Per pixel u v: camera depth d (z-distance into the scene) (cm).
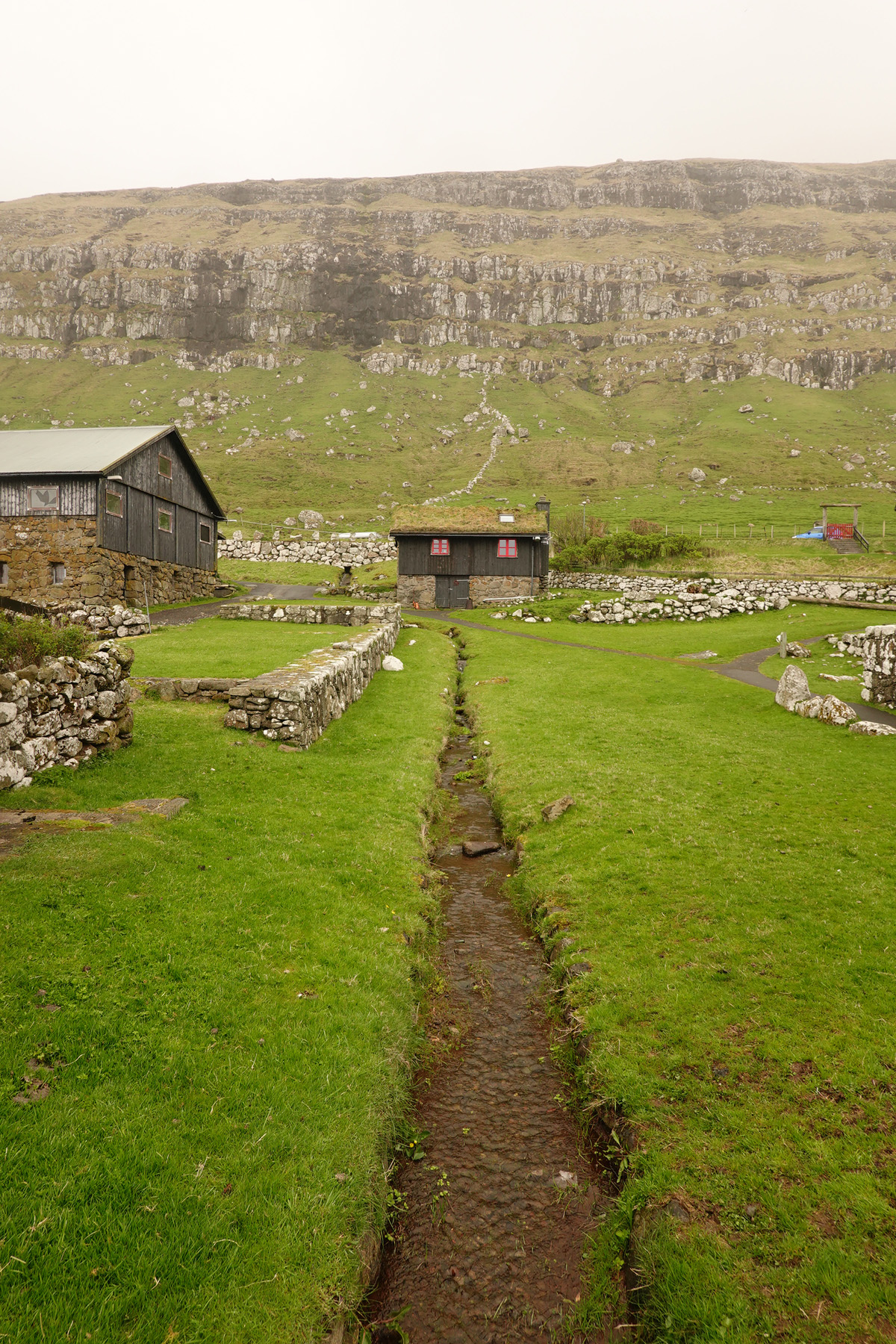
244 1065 544
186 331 18112
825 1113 518
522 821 1228
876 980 670
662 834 1070
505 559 5241
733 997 668
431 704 2031
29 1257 364
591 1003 708
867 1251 414
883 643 1889
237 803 1068
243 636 2827
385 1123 550
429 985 795
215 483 10231
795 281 19562
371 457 12175
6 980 561
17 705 970
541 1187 534
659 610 4000
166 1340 349
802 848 988
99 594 3350
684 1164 496
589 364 17850
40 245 19300
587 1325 429
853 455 10569
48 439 3847
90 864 761
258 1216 428
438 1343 420
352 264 19788
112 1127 455
